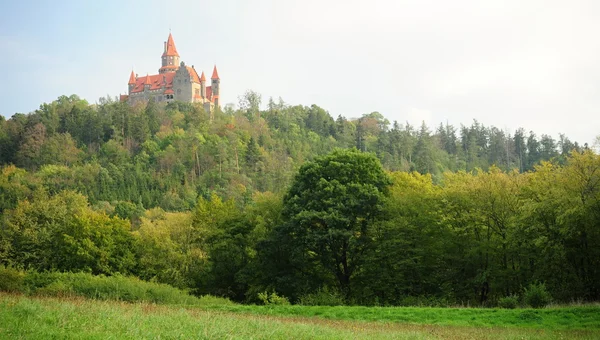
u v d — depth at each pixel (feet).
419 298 147.43
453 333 90.07
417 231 163.02
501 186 161.27
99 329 59.31
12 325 56.44
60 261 206.69
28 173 486.79
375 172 180.45
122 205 386.11
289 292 168.86
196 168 544.21
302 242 168.14
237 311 117.19
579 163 143.64
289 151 619.67
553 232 140.67
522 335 88.43
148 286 140.77
